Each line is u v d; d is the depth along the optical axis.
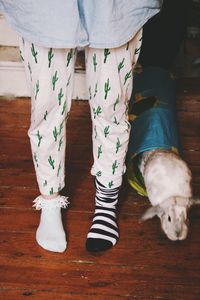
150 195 1.36
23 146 1.83
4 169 1.69
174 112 1.72
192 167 1.75
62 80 1.06
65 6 0.91
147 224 1.48
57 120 1.13
